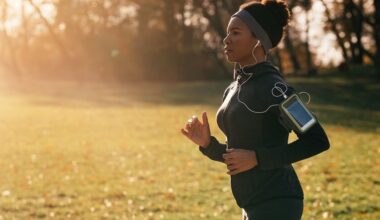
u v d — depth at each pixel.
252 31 3.21
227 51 3.29
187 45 57.28
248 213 3.32
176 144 15.15
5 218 7.62
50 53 71.12
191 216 7.72
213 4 48.91
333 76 40.53
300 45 59.53
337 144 14.48
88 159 12.80
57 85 47.78
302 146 3.00
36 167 11.75
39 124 20.53
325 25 50.34
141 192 9.27
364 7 47.00
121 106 27.97
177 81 55.75
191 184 9.84
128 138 16.62
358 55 50.97
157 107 26.94
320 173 10.71
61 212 8.02
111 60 59.56
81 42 61.50
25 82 53.69
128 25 63.38
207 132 3.58
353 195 8.82
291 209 3.23
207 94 34.44
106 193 9.20
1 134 17.59
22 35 74.69
